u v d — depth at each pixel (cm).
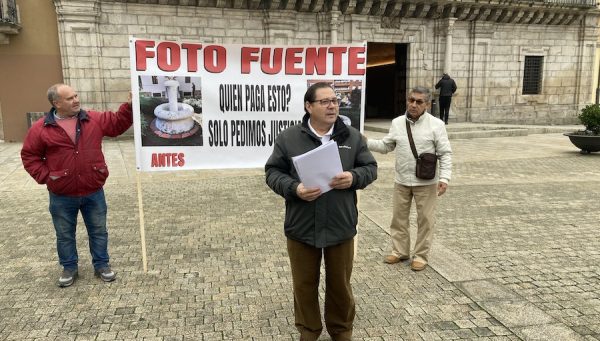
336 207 276
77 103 382
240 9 1588
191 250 491
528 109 2100
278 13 1614
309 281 292
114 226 577
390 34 1828
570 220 600
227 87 445
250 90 449
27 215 629
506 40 2008
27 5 1379
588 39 2134
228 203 693
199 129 444
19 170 962
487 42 1964
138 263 454
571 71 2156
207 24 1560
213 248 497
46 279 416
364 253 481
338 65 449
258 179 878
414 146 422
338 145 279
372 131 1708
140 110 426
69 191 385
